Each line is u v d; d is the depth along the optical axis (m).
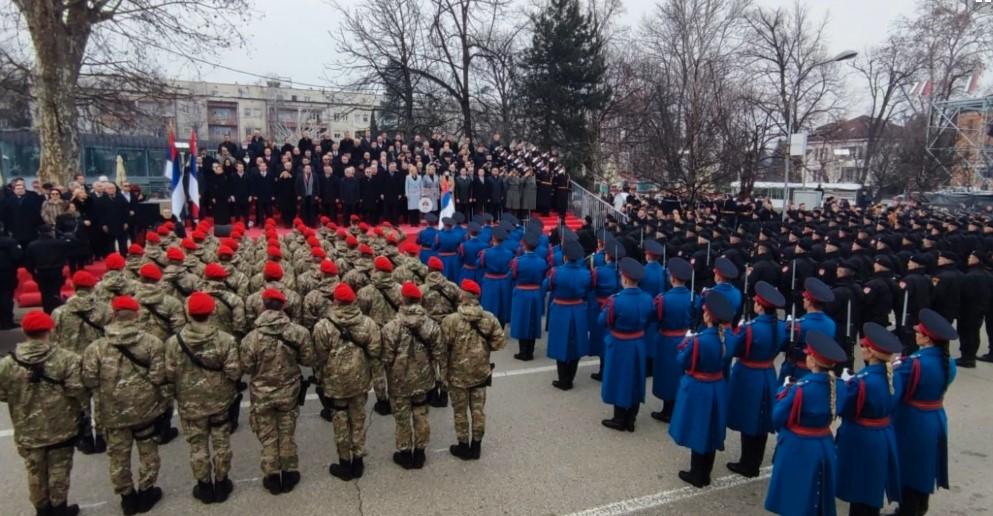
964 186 36.09
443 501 5.19
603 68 31.95
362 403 5.51
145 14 17.77
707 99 20.27
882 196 40.41
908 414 5.02
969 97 35.03
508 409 7.39
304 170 15.72
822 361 4.48
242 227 12.91
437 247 12.43
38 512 4.72
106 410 4.70
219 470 5.09
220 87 70.19
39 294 11.18
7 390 4.46
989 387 8.66
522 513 5.02
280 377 5.12
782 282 10.66
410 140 28.48
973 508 5.30
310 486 5.42
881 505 4.64
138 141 29.59
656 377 7.00
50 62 16.09
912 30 39.06
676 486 5.55
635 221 16.86
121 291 6.71
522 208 18.62
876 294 8.91
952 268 10.27
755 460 5.80
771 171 40.31
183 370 4.89
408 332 5.60
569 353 7.96
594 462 5.99
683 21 33.69
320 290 7.00
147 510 4.97
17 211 11.24
